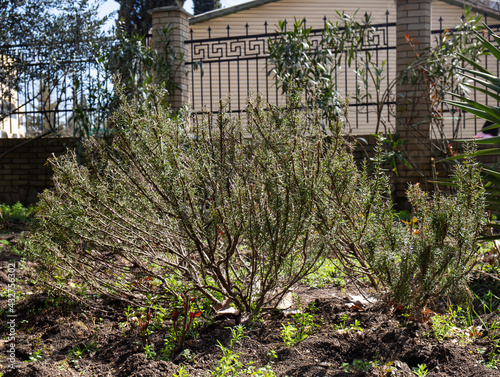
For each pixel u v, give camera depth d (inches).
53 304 129.8
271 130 111.1
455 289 105.3
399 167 287.4
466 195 100.8
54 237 114.1
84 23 328.8
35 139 342.6
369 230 113.7
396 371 83.7
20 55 338.3
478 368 83.0
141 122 107.2
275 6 581.6
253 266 110.1
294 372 87.6
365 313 114.1
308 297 134.6
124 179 113.5
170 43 327.9
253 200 104.9
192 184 109.9
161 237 114.6
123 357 98.6
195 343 100.9
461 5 448.8
